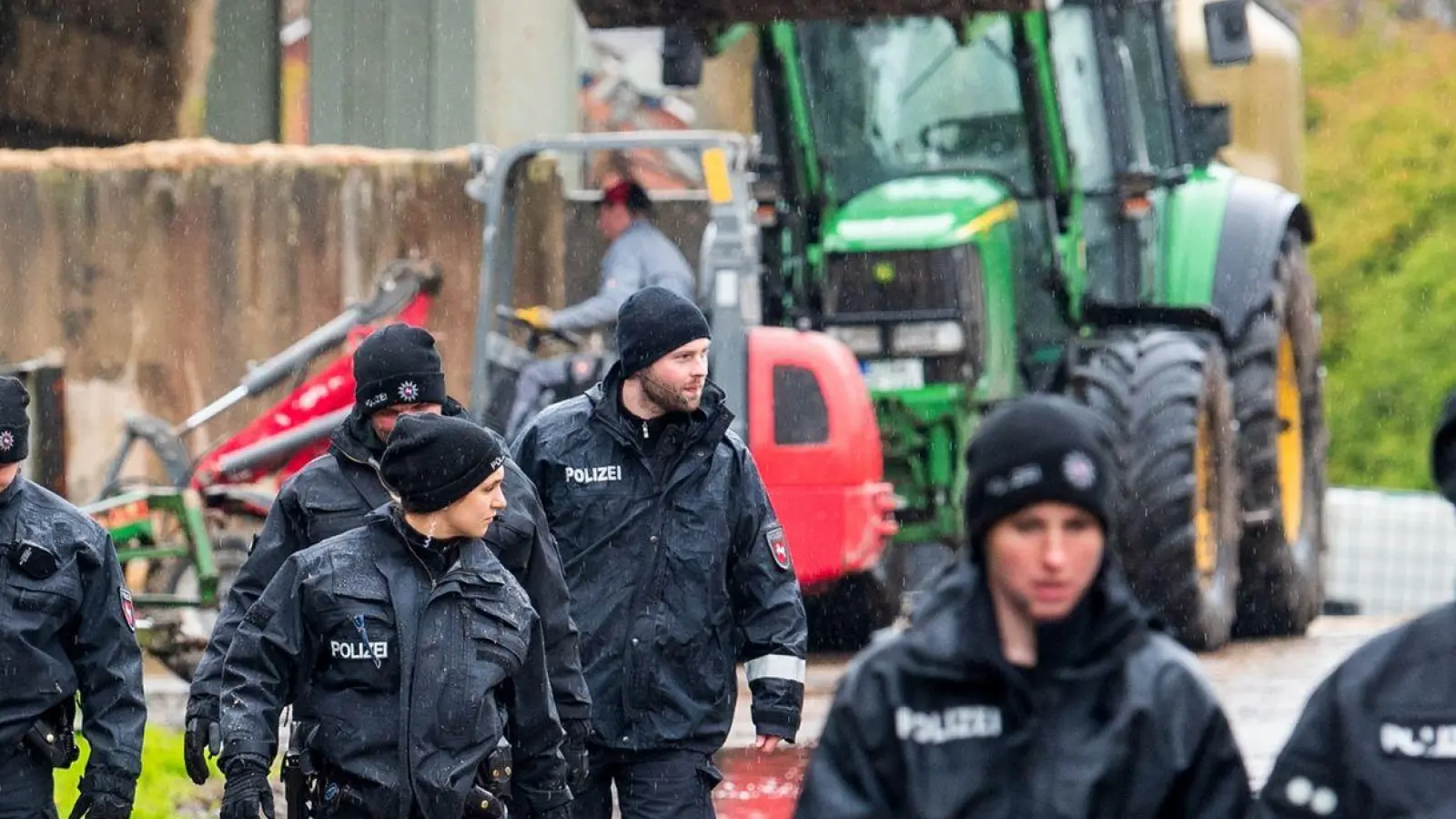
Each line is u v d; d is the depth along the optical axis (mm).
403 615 15391
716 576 18281
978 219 34406
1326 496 42344
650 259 35000
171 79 63875
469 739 15344
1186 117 38844
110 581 17516
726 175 33344
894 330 34531
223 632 17016
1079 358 35594
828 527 32719
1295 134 55406
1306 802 10484
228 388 42781
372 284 42781
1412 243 97312
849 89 35656
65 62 60688
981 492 10172
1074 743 10250
